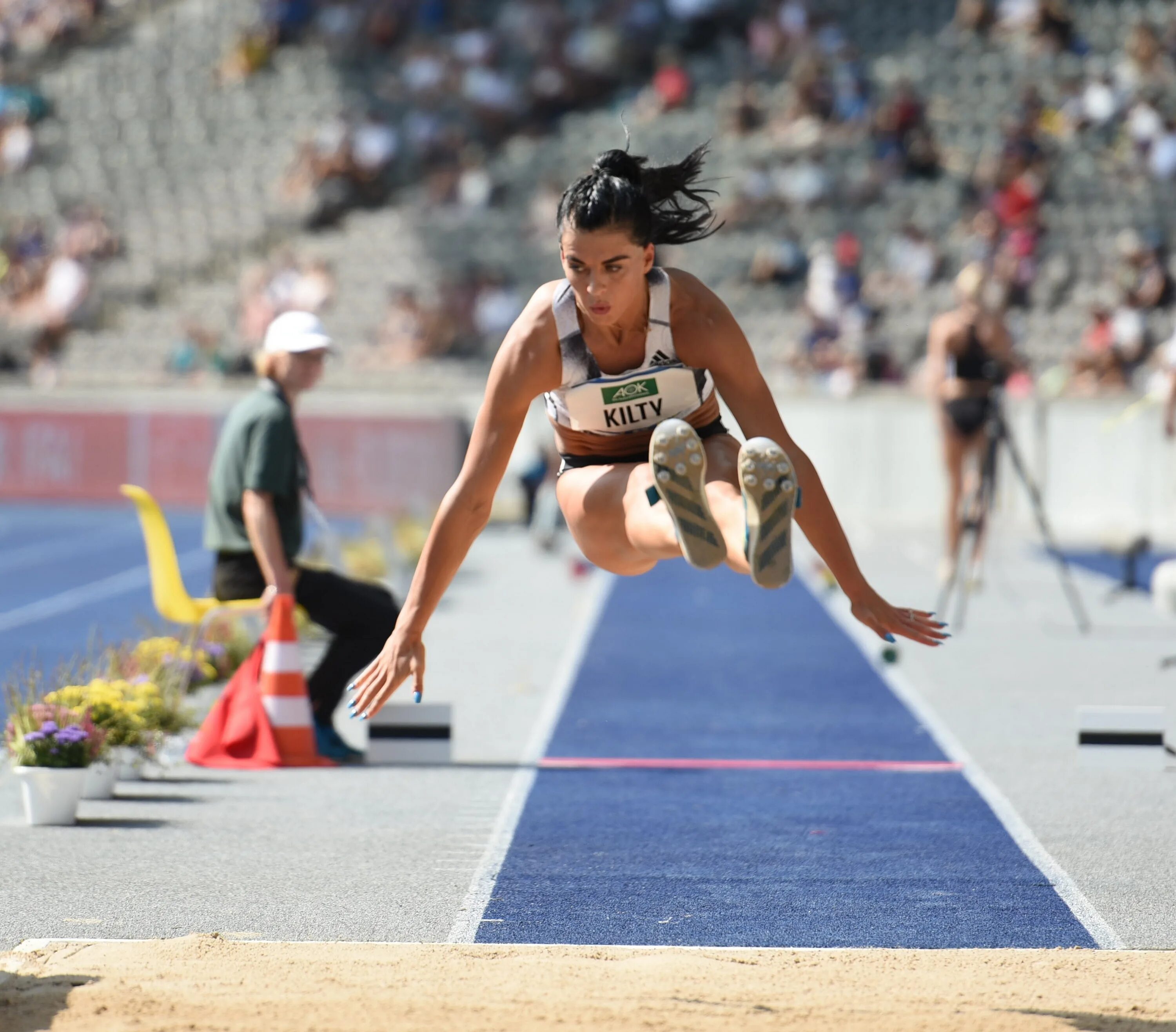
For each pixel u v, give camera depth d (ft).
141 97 298.56
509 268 247.50
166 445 223.71
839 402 205.05
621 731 80.69
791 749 75.87
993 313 121.60
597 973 40.55
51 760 59.93
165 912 47.52
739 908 48.11
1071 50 255.09
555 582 152.56
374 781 68.28
